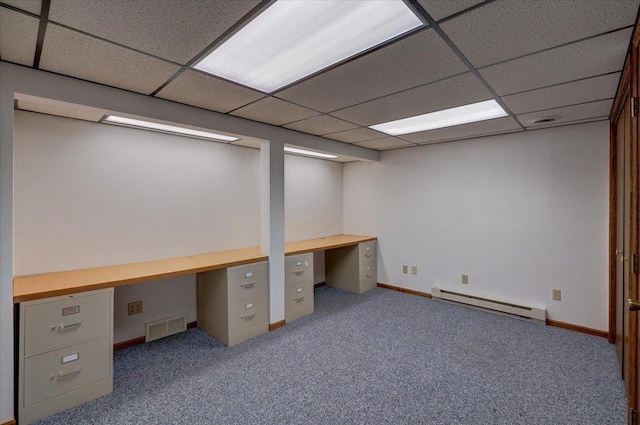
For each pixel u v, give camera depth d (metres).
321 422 1.90
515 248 3.59
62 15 1.30
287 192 4.43
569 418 1.91
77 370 2.04
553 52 1.65
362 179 5.04
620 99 2.27
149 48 1.60
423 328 3.28
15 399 1.85
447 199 4.11
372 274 4.80
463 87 2.14
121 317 2.86
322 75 1.95
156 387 2.25
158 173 3.08
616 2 1.23
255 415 1.96
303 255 3.65
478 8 1.27
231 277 2.92
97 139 2.71
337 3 1.25
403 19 1.35
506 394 2.16
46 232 2.47
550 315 3.37
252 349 2.83
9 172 1.76
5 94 1.74
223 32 1.46
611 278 2.92
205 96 2.31
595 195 3.10
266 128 3.14
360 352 2.77
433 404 2.06
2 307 1.76
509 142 3.60
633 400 1.58
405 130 3.44
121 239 2.85
